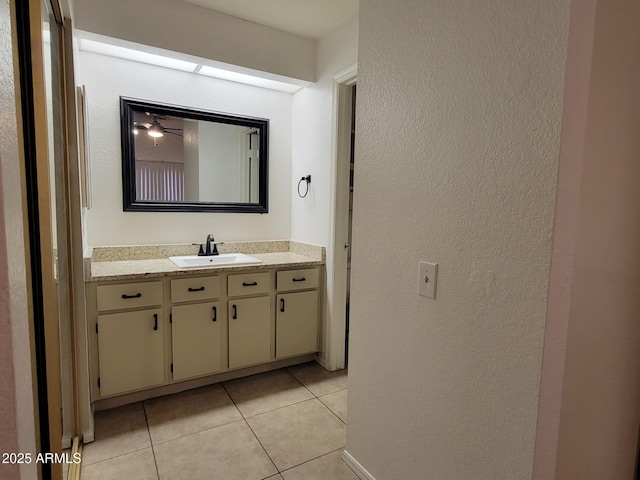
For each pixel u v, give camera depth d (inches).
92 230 98.5
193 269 90.7
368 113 59.2
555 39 34.9
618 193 39.4
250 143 118.5
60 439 48.6
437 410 49.8
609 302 40.5
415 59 50.5
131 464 68.3
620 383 44.0
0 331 17.1
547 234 36.3
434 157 48.4
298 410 87.9
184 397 92.8
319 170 111.3
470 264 44.3
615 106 37.7
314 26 99.7
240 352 99.9
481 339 43.5
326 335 110.3
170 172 107.1
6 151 17.4
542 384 37.7
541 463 38.4
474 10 42.4
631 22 38.2
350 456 68.1
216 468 67.9
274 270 103.4
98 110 96.8
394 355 56.7
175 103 106.0
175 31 87.5
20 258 19.6
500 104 40.1
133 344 85.4
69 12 63.4
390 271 56.6
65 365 66.9
